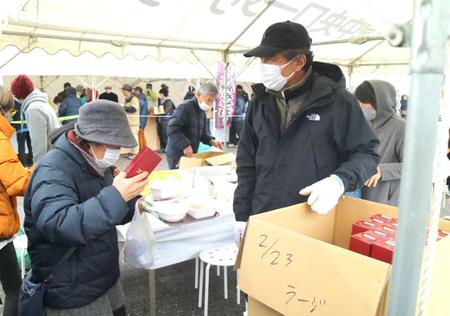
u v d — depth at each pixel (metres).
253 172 1.49
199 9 3.04
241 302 2.50
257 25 3.58
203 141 3.69
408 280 0.45
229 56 4.14
